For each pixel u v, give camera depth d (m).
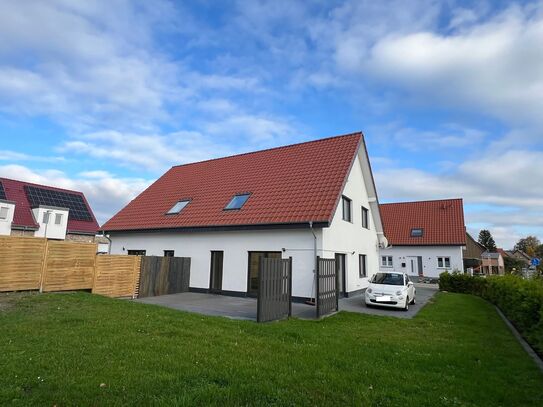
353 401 4.30
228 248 16.12
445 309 13.76
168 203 20.14
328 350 6.50
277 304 10.17
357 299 16.09
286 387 4.60
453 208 36.88
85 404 3.83
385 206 40.31
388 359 6.22
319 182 15.77
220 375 4.82
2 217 29.70
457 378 5.38
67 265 12.30
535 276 11.40
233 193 18.02
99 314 8.59
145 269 15.06
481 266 51.44
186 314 9.34
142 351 5.71
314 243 14.03
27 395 4.00
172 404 3.89
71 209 37.12
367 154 19.30
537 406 4.50
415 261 35.50
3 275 10.80
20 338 6.21
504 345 7.71
